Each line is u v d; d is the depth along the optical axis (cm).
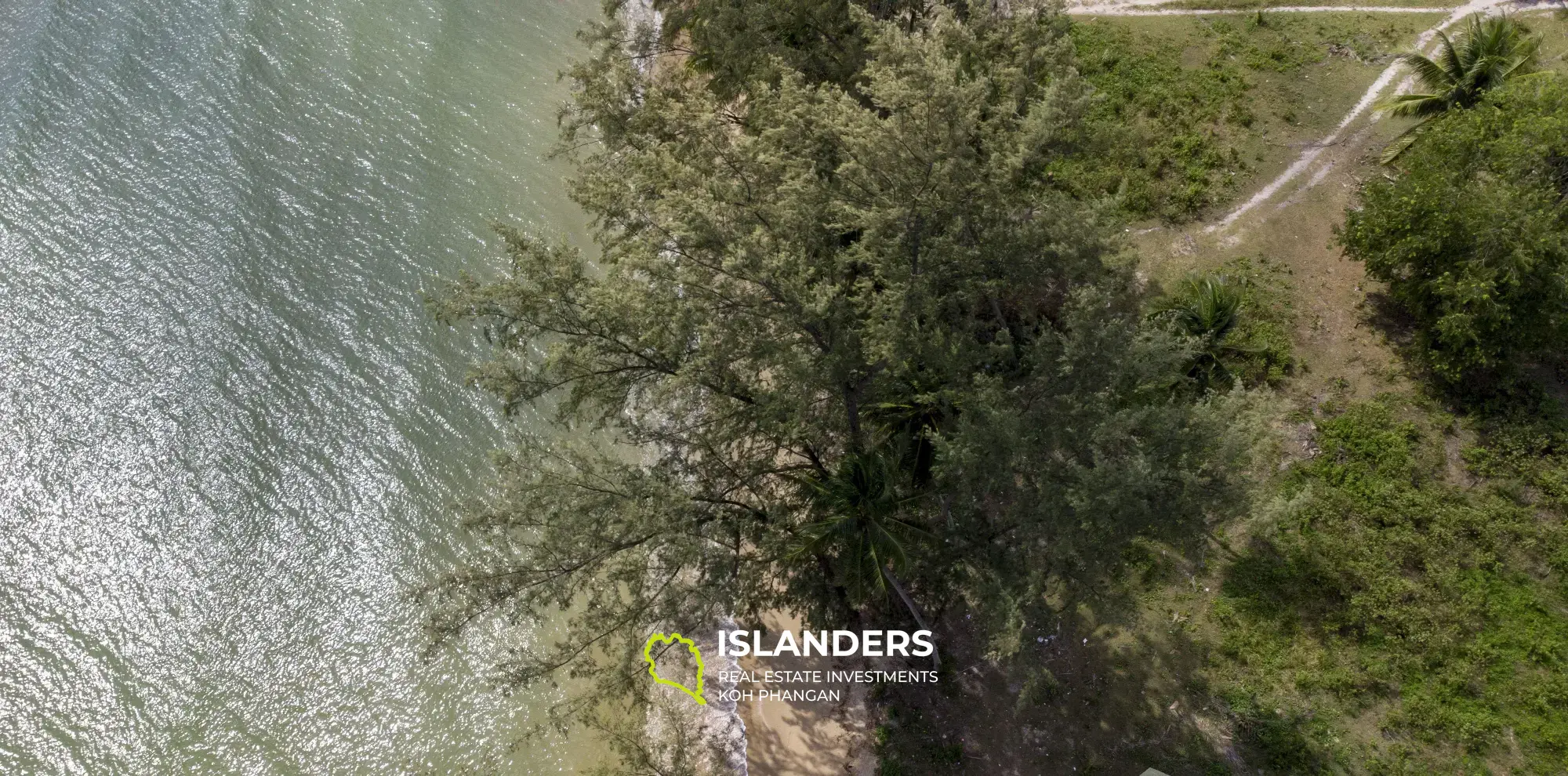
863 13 2739
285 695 2861
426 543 3158
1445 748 2361
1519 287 2752
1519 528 2652
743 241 2244
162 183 4156
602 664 2864
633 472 2331
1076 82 2661
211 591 3067
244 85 4559
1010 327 2847
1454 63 3338
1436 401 2953
